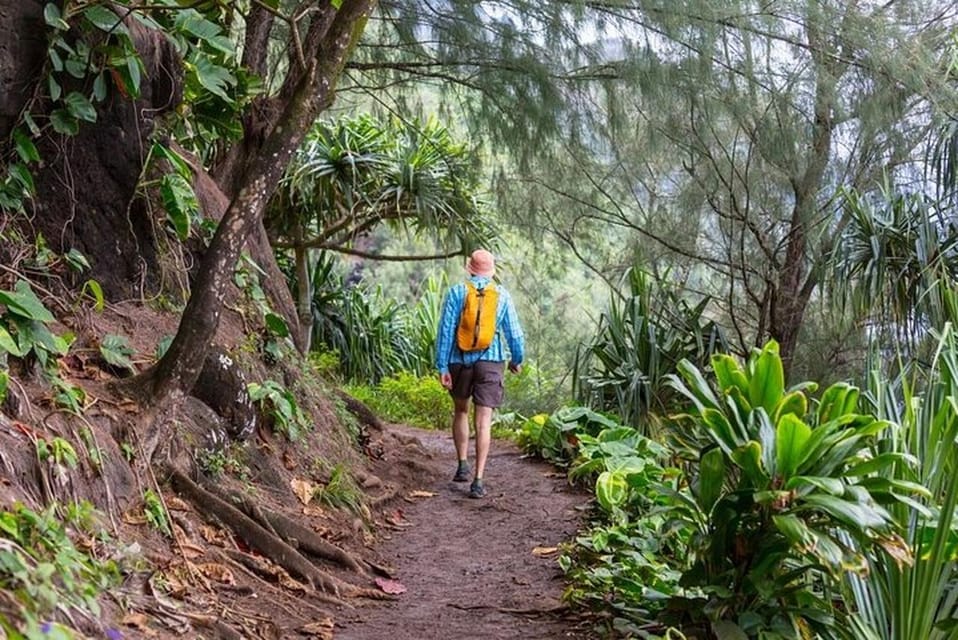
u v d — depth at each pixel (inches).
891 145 337.1
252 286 228.7
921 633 131.9
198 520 155.9
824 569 133.1
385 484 246.4
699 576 139.9
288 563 160.6
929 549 132.9
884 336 306.7
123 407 151.3
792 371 358.3
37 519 104.1
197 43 190.9
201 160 279.7
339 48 157.3
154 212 192.9
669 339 332.5
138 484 144.9
